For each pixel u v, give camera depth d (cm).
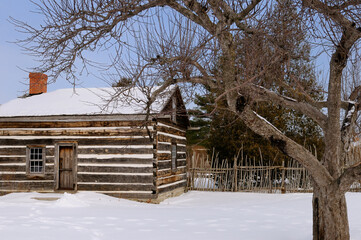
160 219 1062
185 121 2059
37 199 1445
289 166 1942
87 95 1756
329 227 666
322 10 546
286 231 903
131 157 1523
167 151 1684
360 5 569
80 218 1055
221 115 1186
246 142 2072
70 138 1577
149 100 721
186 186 2014
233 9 639
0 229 874
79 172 1559
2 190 1612
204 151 2920
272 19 621
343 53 635
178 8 649
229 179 1981
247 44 618
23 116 1557
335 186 654
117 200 1454
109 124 1548
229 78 612
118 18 640
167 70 694
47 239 788
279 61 676
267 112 2066
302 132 2202
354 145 1834
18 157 1612
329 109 677
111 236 832
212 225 978
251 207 1343
